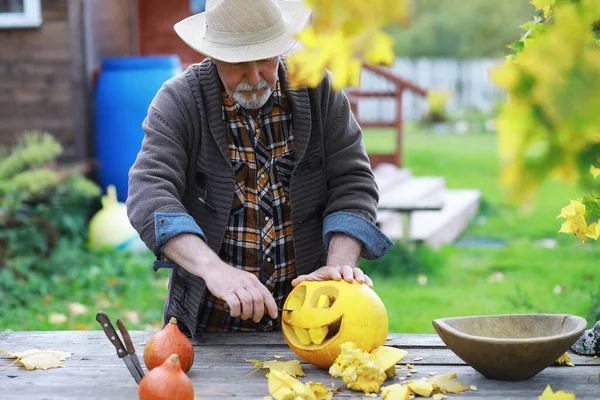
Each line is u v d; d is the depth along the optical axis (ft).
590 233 8.07
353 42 4.30
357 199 8.92
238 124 8.89
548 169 3.90
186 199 9.07
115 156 30.12
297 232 9.09
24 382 7.37
